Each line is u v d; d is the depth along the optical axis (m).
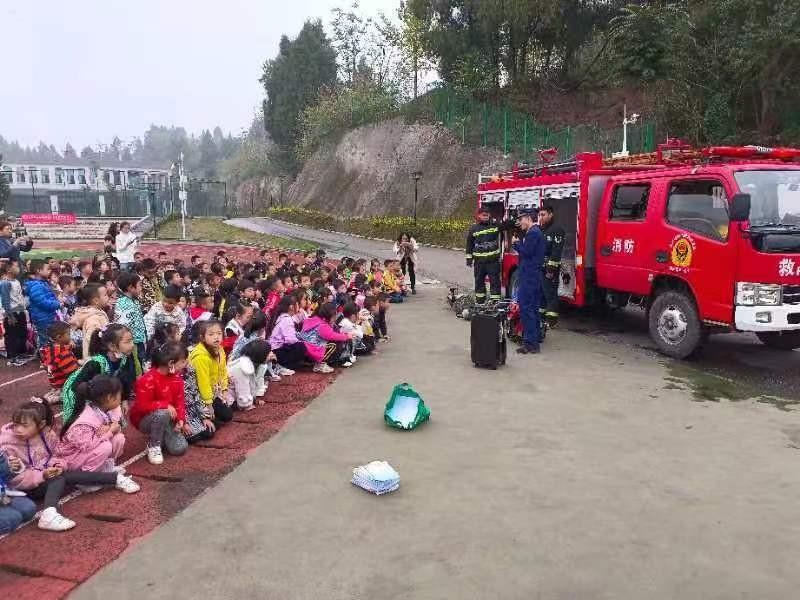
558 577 3.41
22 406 4.35
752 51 23.08
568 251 10.18
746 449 5.25
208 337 5.70
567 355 8.75
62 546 3.82
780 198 7.56
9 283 8.41
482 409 6.36
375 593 3.28
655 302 8.67
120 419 5.24
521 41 38.84
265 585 3.37
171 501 4.41
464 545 3.75
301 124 69.44
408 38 46.97
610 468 4.88
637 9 31.42
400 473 4.81
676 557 3.60
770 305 7.10
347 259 13.84
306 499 4.39
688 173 8.04
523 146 35.53
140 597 3.28
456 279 18.55
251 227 49.28
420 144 42.28
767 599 3.21
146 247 30.19
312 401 6.73
